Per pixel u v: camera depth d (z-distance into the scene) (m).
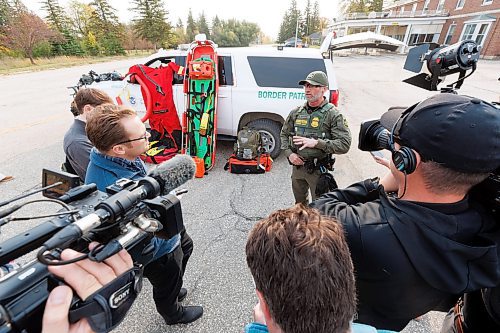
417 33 30.08
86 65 22.08
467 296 1.01
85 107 1.92
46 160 4.48
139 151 1.38
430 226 0.72
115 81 4.79
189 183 3.84
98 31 43.00
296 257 0.56
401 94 10.05
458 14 26.45
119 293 0.54
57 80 13.34
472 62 1.21
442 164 0.69
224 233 2.80
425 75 1.41
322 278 0.55
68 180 0.84
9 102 8.59
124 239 0.55
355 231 0.80
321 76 2.27
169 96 4.35
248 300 2.06
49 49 28.64
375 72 15.77
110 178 1.34
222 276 2.27
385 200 0.84
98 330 0.50
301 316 0.56
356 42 4.75
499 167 0.74
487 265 0.71
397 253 0.74
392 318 0.91
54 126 6.17
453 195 0.75
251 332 0.76
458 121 0.67
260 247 0.61
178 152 4.38
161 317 1.94
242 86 4.29
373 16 31.39
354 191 1.09
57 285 0.49
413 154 0.74
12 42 25.48
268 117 4.46
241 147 4.08
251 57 4.23
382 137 1.05
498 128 0.66
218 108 4.41
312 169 2.45
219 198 3.46
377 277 0.80
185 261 1.96
